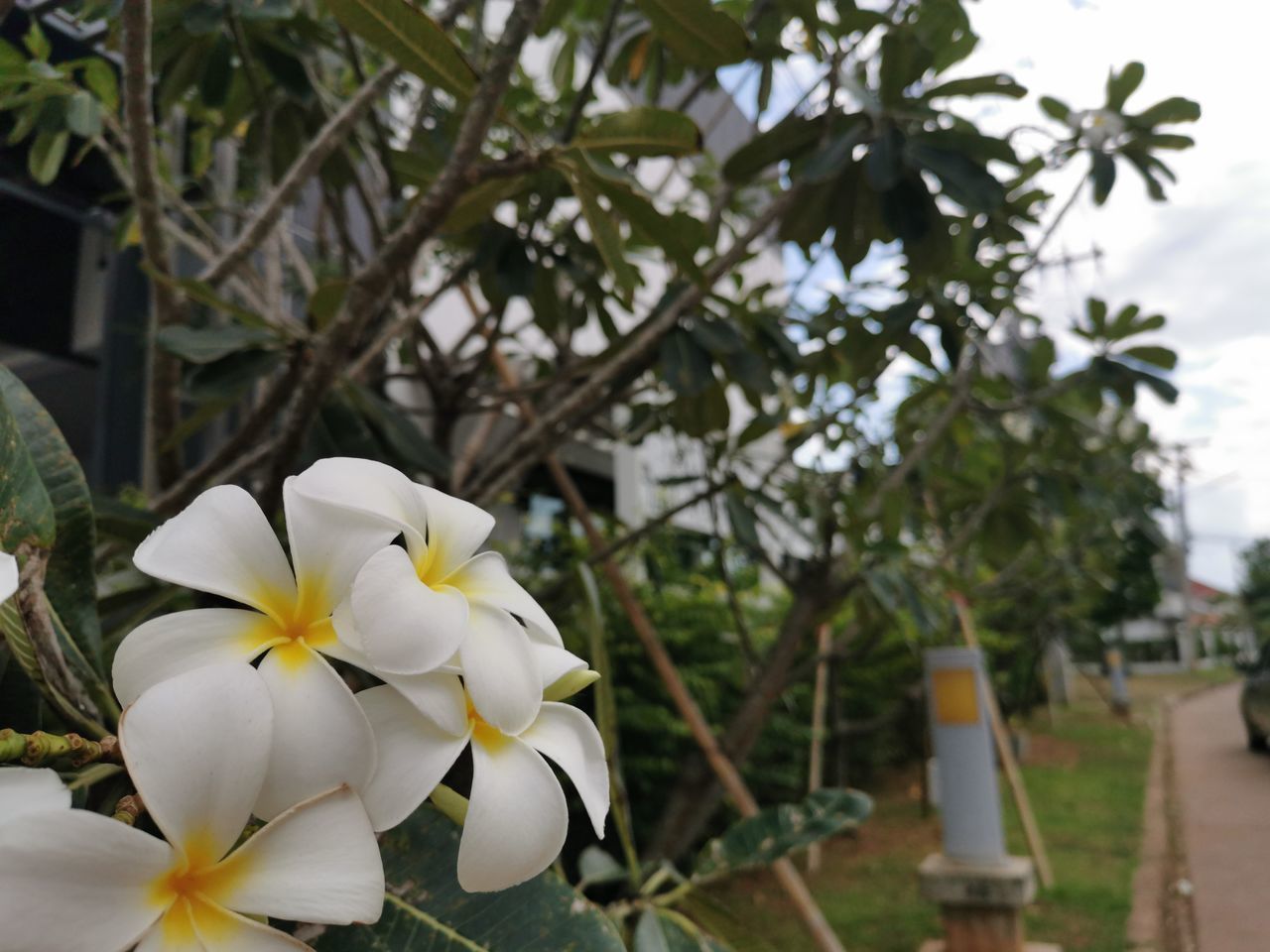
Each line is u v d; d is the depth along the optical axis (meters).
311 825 0.25
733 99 1.72
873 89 1.31
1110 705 8.38
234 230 1.72
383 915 0.41
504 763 0.29
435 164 1.22
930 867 2.16
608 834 2.08
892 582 1.66
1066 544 4.59
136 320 2.64
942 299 1.58
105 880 0.22
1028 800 4.27
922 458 1.85
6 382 0.48
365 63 1.66
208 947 0.23
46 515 0.40
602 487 4.88
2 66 0.92
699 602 2.66
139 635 0.27
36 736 0.31
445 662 0.28
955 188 1.14
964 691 2.23
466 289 1.68
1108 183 1.44
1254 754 6.04
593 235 0.77
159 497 1.05
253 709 0.25
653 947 0.71
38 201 2.18
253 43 1.22
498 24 2.31
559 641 0.34
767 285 1.72
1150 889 2.89
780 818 0.92
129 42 0.81
